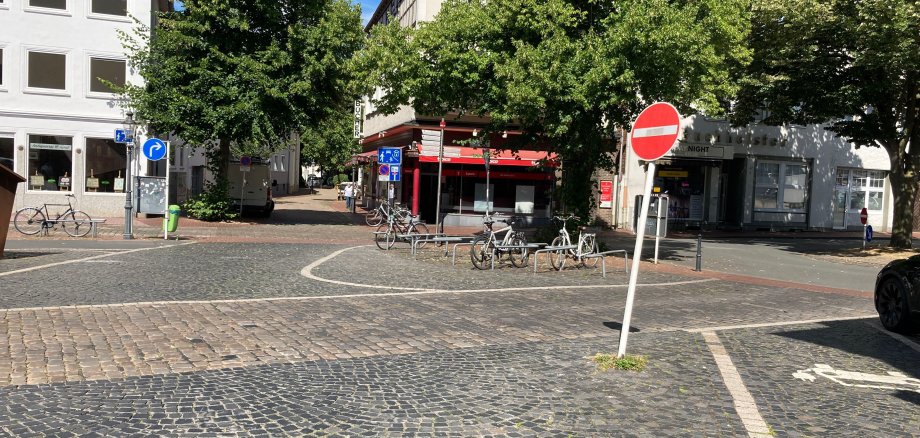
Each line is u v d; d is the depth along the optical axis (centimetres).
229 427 466
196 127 2469
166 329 767
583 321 898
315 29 2534
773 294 1271
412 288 1150
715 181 3359
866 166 3716
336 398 539
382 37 1711
